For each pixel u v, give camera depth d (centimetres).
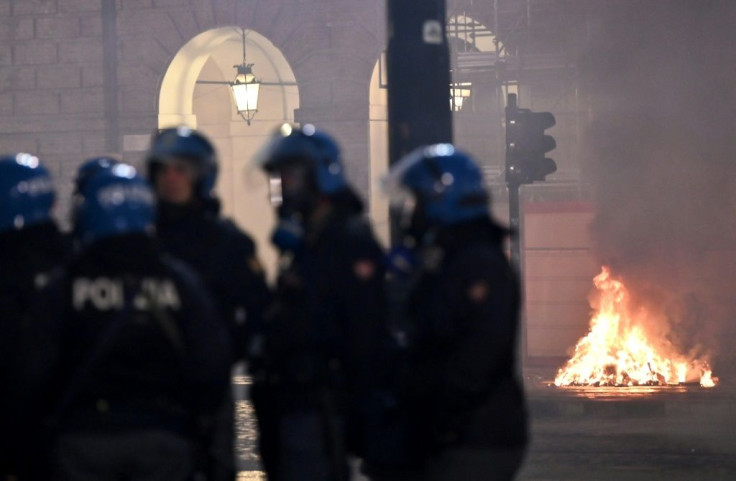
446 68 3145
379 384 2038
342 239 2053
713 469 4494
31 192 1917
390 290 2080
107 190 1775
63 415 1744
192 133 2139
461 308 1906
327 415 2061
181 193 2111
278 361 2080
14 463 1798
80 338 1744
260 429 2142
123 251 1756
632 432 5641
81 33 11200
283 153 2077
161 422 1752
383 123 11000
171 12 11031
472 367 1884
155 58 11062
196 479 1819
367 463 2119
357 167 10706
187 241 2108
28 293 1877
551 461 4716
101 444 1723
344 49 10738
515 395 1936
